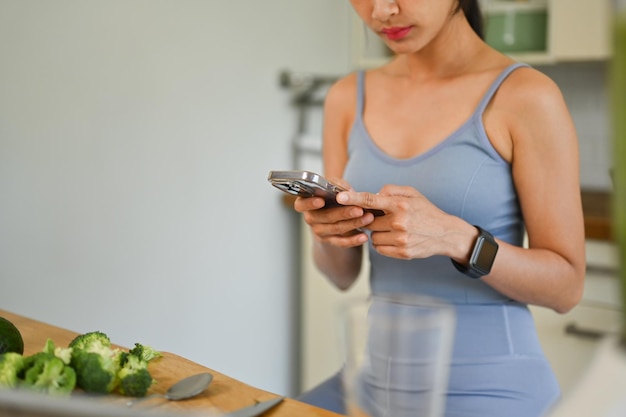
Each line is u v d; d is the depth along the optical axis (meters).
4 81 2.08
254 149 2.71
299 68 2.82
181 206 2.51
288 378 2.90
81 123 2.25
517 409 1.15
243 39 2.62
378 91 1.45
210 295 2.62
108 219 2.34
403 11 1.23
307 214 1.22
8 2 2.07
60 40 2.18
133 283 2.42
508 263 1.21
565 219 1.24
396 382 0.76
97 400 0.80
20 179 2.14
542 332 2.13
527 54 2.51
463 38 1.35
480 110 1.29
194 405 0.83
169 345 2.53
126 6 2.31
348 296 2.63
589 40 2.36
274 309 2.83
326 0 2.89
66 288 2.27
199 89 2.52
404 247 1.15
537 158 1.25
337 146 1.53
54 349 0.84
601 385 0.37
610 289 2.06
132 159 2.38
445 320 0.75
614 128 0.31
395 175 1.35
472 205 1.29
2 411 0.56
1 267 2.13
